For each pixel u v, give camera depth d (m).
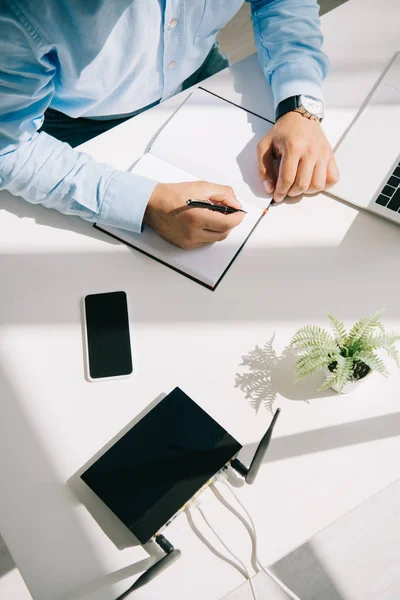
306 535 0.77
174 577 0.75
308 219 0.98
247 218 0.96
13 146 0.94
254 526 0.77
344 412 0.84
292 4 1.12
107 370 0.86
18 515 0.78
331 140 1.04
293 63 1.05
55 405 0.85
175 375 0.87
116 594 0.75
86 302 0.91
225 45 2.09
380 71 1.10
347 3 1.18
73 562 0.76
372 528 1.60
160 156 1.01
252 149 1.02
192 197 0.93
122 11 0.84
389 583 1.56
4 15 0.77
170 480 0.78
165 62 1.10
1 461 0.81
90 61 0.93
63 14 0.82
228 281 0.93
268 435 0.74
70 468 0.81
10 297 0.92
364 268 0.94
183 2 0.98
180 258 0.94
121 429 0.84
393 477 0.81
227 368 0.87
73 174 0.95
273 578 0.75
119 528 0.78
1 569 0.96
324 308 0.91
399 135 1.02
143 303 0.91
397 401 0.86
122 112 1.20
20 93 0.88
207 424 0.81
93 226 0.98
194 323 0.90
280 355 0.88
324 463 0.81
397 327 0.90
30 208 0.99
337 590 1.56
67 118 1.25
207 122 1.04
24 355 0.88
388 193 0.97
